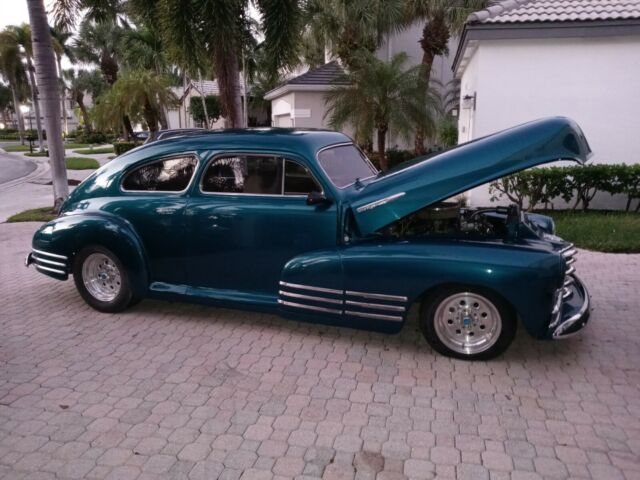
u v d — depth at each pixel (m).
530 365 4.34
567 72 10.55
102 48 44.62
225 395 3.94
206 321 5.40
